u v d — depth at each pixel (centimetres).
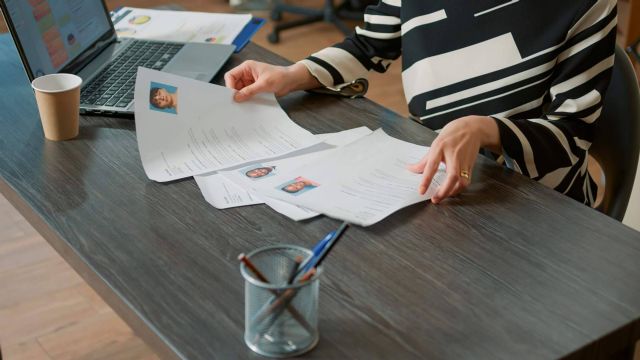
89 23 162
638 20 324
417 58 158
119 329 211
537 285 97
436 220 110
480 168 125
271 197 115
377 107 147
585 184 148
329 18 417
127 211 111
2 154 126
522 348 86
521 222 110
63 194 115
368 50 162
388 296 94
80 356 201
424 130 138
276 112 141
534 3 145
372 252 103
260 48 173
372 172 122
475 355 85
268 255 86
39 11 145
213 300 93
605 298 95
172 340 86
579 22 139
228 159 127
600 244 106
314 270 84
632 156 149
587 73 138
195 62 160
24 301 219
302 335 84
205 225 108
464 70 153
